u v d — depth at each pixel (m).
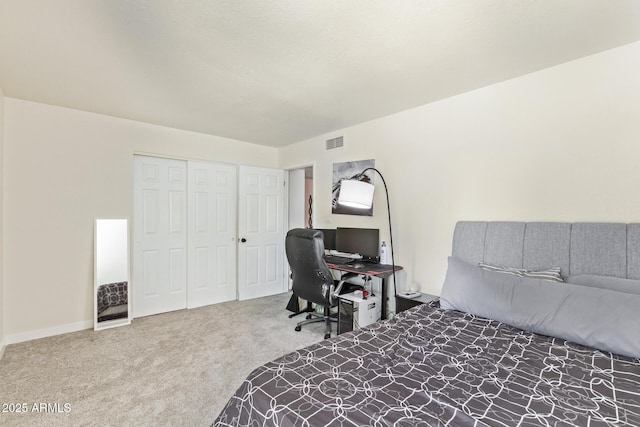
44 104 2.96
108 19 1.61
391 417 0.95
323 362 1.32
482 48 1.90
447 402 1.03
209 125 3.65
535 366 1.30
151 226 3.68
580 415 0.97
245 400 1.11
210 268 4.13
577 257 1.96
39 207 2.96
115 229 3.36
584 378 1.20
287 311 3.78
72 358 2.50
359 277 3.41
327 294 2.91
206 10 1.53
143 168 3.62
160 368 2.34
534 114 2.24
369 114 3.21
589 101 2.00
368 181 3.44
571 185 2.07
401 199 3.12
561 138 2.12
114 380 2.17
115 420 1.75
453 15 1.57
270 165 4.81
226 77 2.32
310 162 4.28
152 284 3.67
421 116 2.94
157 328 3.19
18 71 2.24
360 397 1.06
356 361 1.33
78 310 3.16
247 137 4.23
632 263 1.76
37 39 1.81
